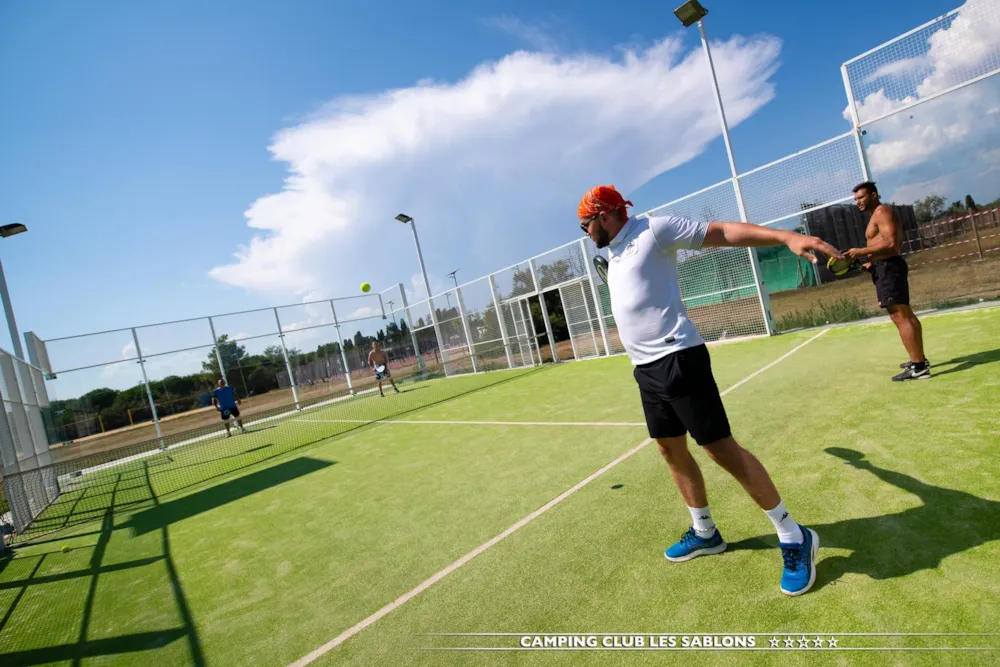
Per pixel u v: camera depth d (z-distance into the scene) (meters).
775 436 4.00
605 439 5.16
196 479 8.38
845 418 4.04
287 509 5.23
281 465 7.79
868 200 4.66
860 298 9.77
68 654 3.02
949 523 2.30
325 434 10.09
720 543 2.51
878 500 2.65
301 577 3.45
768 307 9.77
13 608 4.01
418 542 3.59
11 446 7.64
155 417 16.14
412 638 2.43
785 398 5.04
